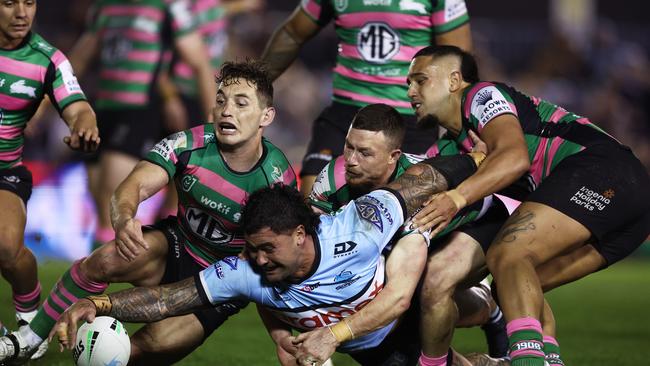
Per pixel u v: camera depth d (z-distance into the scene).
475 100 19.28
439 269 18.92
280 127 60.38
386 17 25.00
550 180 18.72
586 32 66.12
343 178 19.33
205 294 17.14
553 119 19.73
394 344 19.05
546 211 18.25
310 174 25.47
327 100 62.06
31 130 25.16
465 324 21.11
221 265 17.19
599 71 64.69
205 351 24.83
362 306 17.42
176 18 37.41
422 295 18.88
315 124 26.30
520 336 17.11
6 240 21.27
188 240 20.11
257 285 17.11
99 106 38.34
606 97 63.69
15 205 22.00
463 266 19.02
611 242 19.61
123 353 17.31
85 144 21.62
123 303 16.95
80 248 45.19
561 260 19.66
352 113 25.61
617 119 63.59
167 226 20.22
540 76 64.75
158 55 38.09
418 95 20.06
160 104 39.72
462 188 17.88
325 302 17.23
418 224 17.59
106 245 19.44
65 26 57.34
